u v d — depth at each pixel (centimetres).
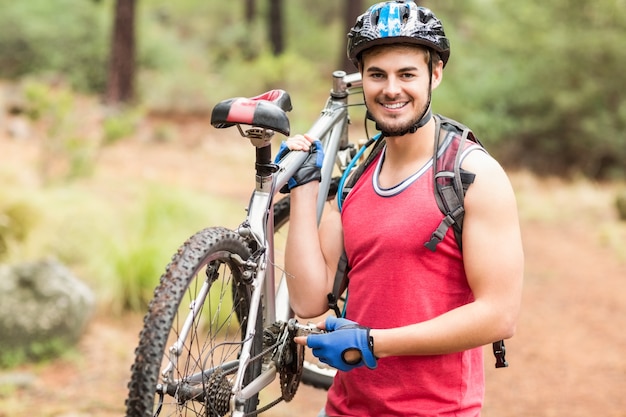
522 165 2223
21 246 955
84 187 1385
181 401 256
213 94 2564
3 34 2627
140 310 884
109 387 702
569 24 2198
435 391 284
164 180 1650
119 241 945
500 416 690
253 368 287
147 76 2666
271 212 292
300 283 300
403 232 272
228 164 1959
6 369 733
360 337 263
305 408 695
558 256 1250
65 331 768
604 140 2114
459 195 268
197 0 3812
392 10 268
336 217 309
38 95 1438
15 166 1423
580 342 873
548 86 2184
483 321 264
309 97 2670
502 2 2289
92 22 2705
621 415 691
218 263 260
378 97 273
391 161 286
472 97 2233
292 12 3719
